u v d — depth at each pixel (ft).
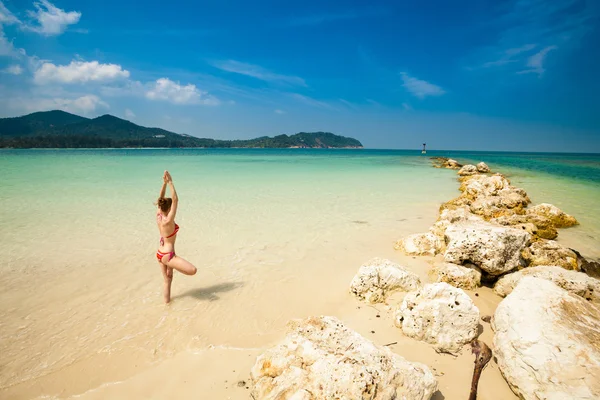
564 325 13.66
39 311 19.30
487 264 22.54
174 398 13.14
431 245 28.68
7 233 33.45
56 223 37.35
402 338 16.74
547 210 43.45
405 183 81.10
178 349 16.20
